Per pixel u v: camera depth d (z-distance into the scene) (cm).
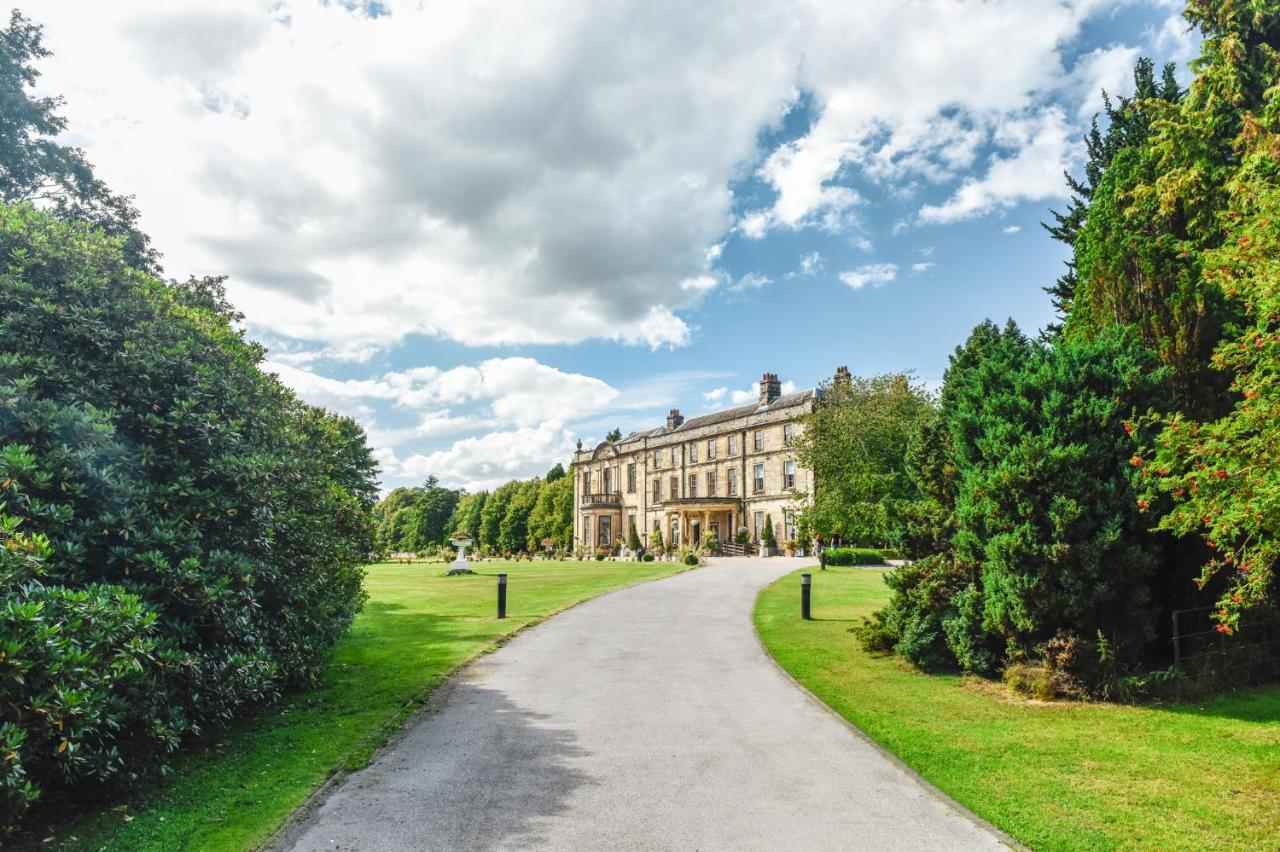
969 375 1111
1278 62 1079
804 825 517
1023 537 902
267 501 789
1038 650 902
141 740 568
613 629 1462
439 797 568
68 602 489
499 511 9475
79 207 2034
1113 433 912
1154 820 524
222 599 660
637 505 6700
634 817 529
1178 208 1084
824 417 3262
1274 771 625
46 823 507
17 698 442
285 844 482
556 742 717
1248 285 672
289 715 815
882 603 1886
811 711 837
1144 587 895
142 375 707
